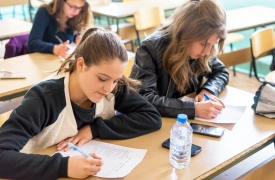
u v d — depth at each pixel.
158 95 1.60
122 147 1.25
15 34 3.03
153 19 3.94
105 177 1.06
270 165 1.41
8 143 1.07
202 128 1.38
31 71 2.15
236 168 1.73
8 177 1.04
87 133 1.29
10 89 1.87
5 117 1.47
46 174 1.04
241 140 1.30
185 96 1.74
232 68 4.28
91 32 1.24
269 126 1.42
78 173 1.04
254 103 1.56
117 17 3.82
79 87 1.22
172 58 1.59
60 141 1.27
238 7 4.48
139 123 1.35
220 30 1.50
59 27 2.70
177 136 1.13
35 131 1.16
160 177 1.06
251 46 2.82
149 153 1.21
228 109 1.57
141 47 1.66
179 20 1.56
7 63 2.29
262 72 4.08
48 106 1.18
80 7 2.64
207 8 1.50
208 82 1.80
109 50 1.12
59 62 2.33
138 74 1.62
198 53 1.56
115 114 1.45
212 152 1.21
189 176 1.07
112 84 1.16
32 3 5.12
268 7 4.15
